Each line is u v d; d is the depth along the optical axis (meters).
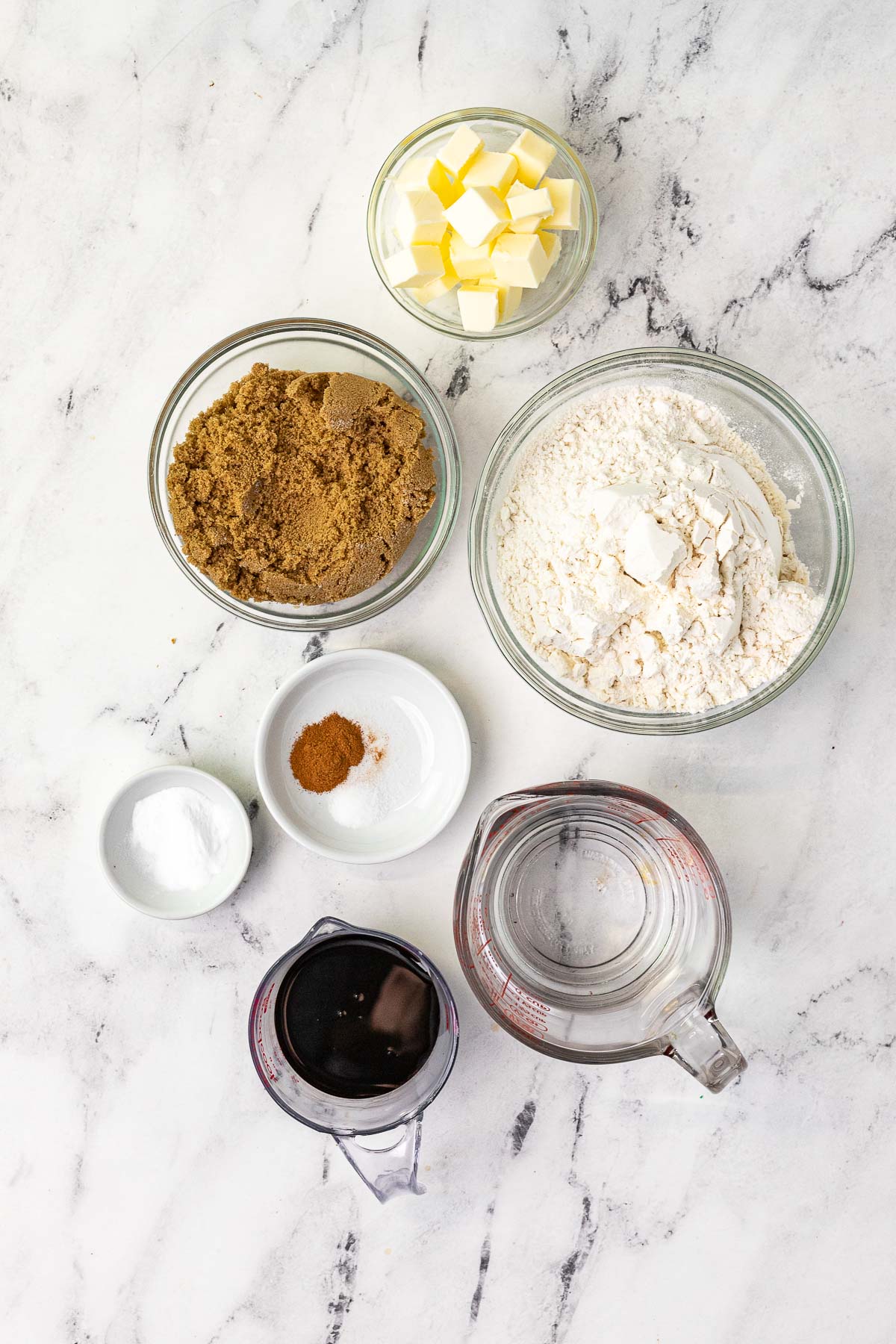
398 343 1.18
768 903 1.21
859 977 1.21
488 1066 1.23
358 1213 1.24
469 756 1.16
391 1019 1.13
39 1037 1.26
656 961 1.14
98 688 1.23
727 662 1.08
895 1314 1.22
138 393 1.20
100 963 1.25
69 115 1.17
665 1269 1.23
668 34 1.13
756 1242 1.23
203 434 1.12
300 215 1.17
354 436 1.10
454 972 1.23
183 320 1.19
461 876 1.06
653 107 1.14
